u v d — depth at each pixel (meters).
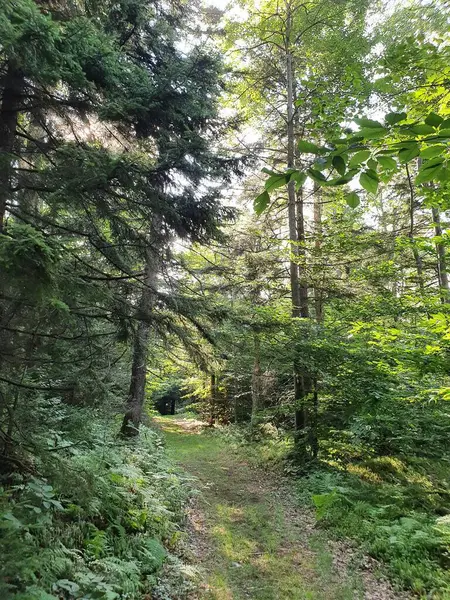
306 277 10.95
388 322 8.56
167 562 4.89
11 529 3.21
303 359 9.16
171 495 6.91
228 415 19.38
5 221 4.11
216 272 10.61
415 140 1.61
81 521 4.43
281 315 9.52
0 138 4.46
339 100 6.09
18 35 3.20
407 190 12.74
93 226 5.48
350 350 8.05
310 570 5.29
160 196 5.43
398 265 11.14
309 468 9.77
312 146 1.79
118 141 5.60
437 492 7.52
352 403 8.66
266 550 5.86
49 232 4.71
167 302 6.33
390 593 4.81
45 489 3.81
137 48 7.05
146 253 6.26
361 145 1.70
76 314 4.41
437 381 6.44
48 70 3.66
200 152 5.55
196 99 5.52
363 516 6.89
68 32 3.86
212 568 5.19
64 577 3.54
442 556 5.39
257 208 1.91
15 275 2.92
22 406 4.10
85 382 4.28
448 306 6.93
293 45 10.52
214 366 8.03
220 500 8.19
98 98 4.78
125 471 5.87
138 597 3.98
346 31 9.34
